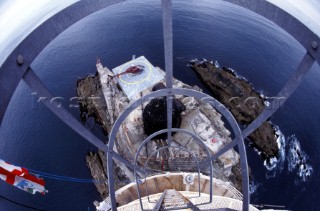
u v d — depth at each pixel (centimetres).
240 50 5450
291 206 4047
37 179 2280
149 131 4053
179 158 3959
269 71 5159
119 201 2300
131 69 4675
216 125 4409
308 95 4784
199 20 5878
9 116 4584
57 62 5219
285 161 4388
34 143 4378
